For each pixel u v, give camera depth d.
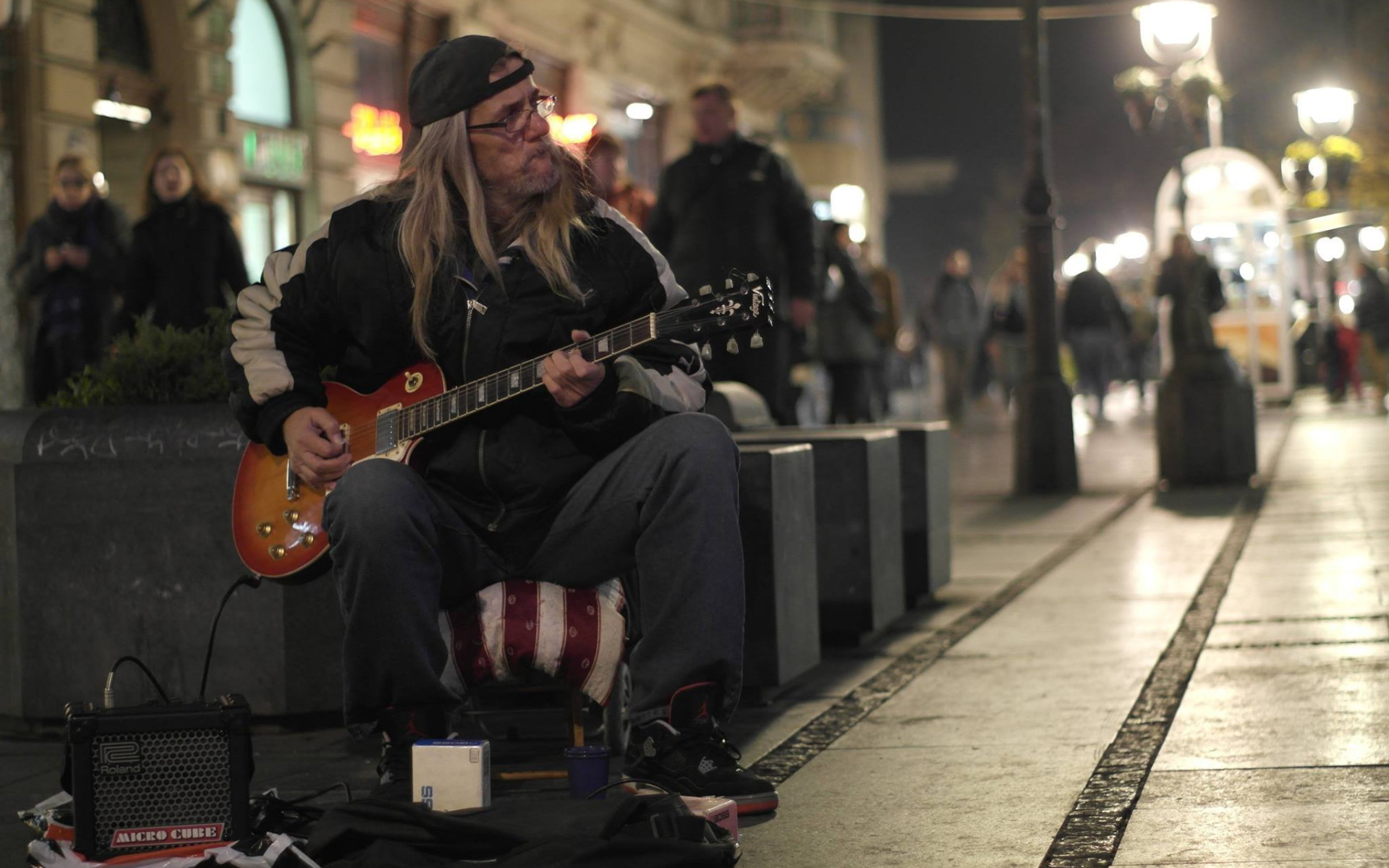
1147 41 14.64
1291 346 23.48
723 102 8.38
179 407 4.80
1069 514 10.20
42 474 4.75
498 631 3.60
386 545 3.42
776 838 3.39
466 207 3.70
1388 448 14.02
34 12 12.78
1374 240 32.47
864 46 40.84
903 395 31.75
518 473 3.62
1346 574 6.84
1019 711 4.55
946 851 3.24
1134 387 31.95
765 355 8.29
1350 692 4.52
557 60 22.03
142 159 14.50
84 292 9.91
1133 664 5.14
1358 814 3.32
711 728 3.57
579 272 3.67
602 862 3.01
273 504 3.81
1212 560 7.57
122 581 4.70
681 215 8.40
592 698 3.70
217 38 14.87
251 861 3.10
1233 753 3.90
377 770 3.81
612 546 3.59
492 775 3.79
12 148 12.76
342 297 3.71
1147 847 3.18
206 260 8.95
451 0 18.95
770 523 4.77
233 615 4.65
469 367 3.65
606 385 3.50
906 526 6.63
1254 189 23.41
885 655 5.63
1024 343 22.30
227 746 3.23
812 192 34.78
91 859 3.17
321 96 16.62
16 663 4.80
